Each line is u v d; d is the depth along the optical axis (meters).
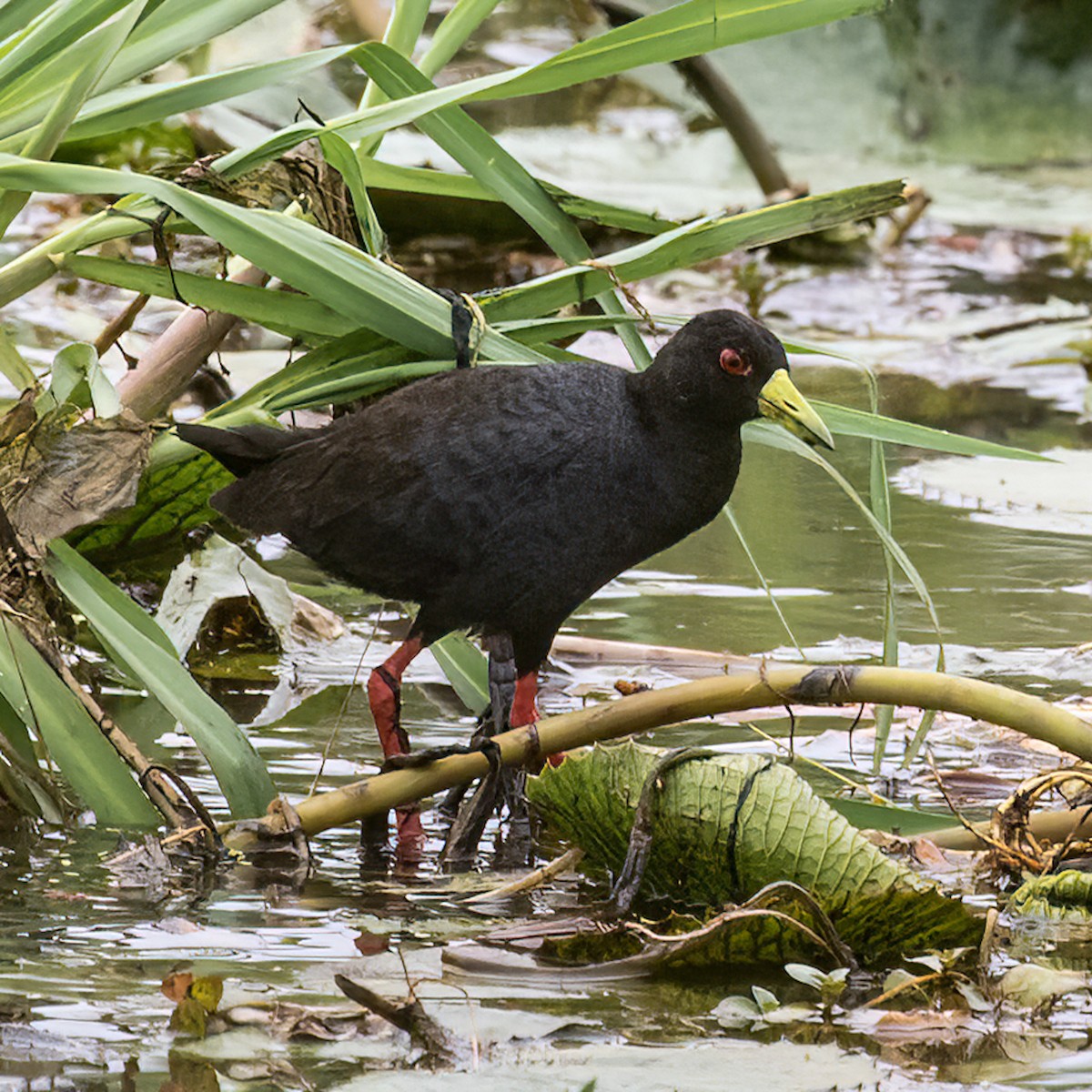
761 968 5.91
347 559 7.21
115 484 7.51
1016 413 15.16
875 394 8.39
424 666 9.64
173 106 8.09
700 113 26.86
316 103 18.69
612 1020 5.33
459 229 16.41
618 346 16.08
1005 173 26.28
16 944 5.79
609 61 8.08
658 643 9.70
